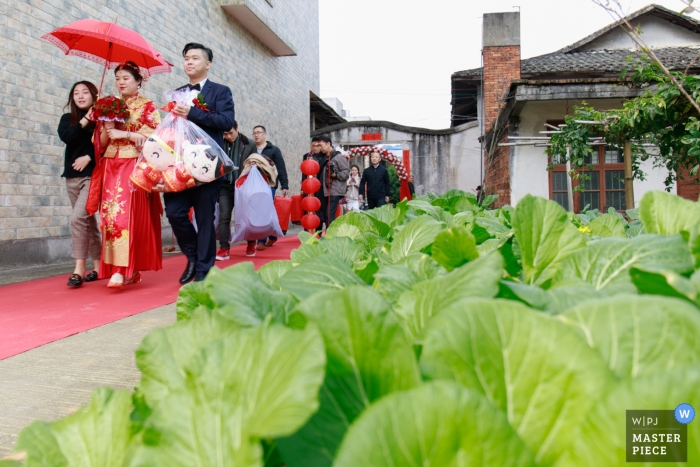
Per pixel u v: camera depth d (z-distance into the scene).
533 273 0.82
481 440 0.32
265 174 6.22
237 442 0.39
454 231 0.78
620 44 14.36
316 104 17.61
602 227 1.70
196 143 3.81
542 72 12.65
